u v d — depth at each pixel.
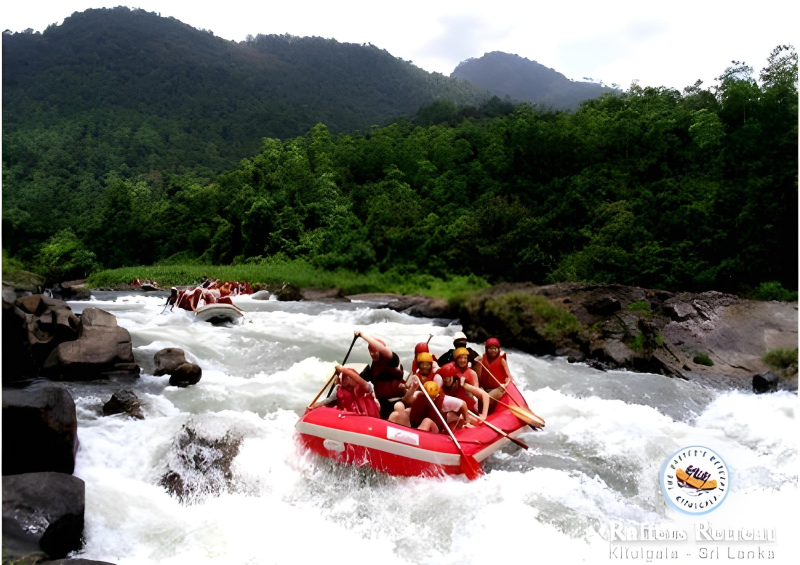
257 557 4.51
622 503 5.57
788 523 5.25
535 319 12.64
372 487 5.70
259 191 44.47
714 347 11.73
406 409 6.19
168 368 8.57
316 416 5.97
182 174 89.81
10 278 12.12
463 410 6.39
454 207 38.38
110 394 7.39
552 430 7.45
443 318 17.14
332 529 4.98
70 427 5.24
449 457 5.75
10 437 4.86
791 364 10.42
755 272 21.00
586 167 33.75
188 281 30.11
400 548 4.73
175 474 5.68
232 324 14.02
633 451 6.74
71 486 4.54
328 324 15.20
